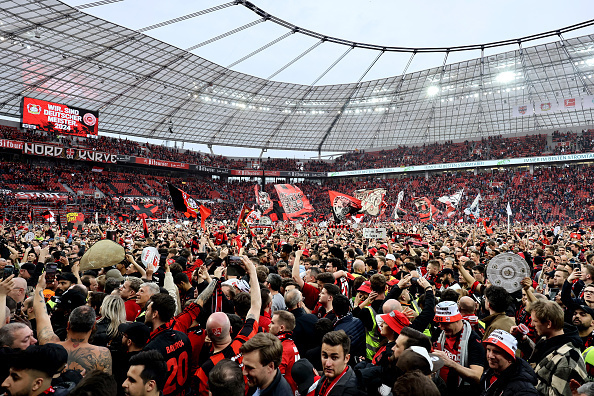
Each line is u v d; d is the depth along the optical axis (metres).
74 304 5.56
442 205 61.00
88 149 53.22
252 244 15.95
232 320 5.11
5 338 3.96
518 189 59.28
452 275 9.03
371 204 18.95
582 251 15.30
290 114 70.56
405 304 6.28
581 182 56.47
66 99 51.03
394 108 69.00
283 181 79.44
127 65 46.19
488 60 55.59
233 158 79.00
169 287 6.75
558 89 56.34
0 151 48.25
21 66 41.84
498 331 3.81
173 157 66.00
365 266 10.08
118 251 6.60
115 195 55.28
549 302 4.37
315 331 5.24
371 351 5.59
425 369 3.12
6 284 4.54
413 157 71.75
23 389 3.13
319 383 3.91
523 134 66.31
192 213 14.00
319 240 20.62
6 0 32.09
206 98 58.94
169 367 4.09
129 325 4.54
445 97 63.88
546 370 4.14
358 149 82.00
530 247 16.11
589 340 5.22
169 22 40.53
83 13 34.88
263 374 3.49
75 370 4.00
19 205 43.38
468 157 66.25
